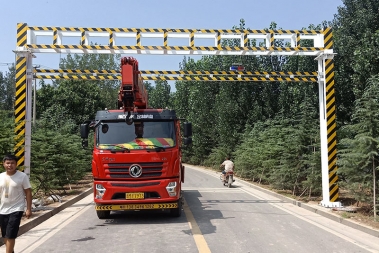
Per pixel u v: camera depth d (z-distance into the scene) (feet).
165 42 37.22
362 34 53.83
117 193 29.94
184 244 23.43
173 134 31.73
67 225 30.58
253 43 80.02
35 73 38.06
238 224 29.91
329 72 38.55
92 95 117.50
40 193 48.14
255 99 88.17
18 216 19.74
